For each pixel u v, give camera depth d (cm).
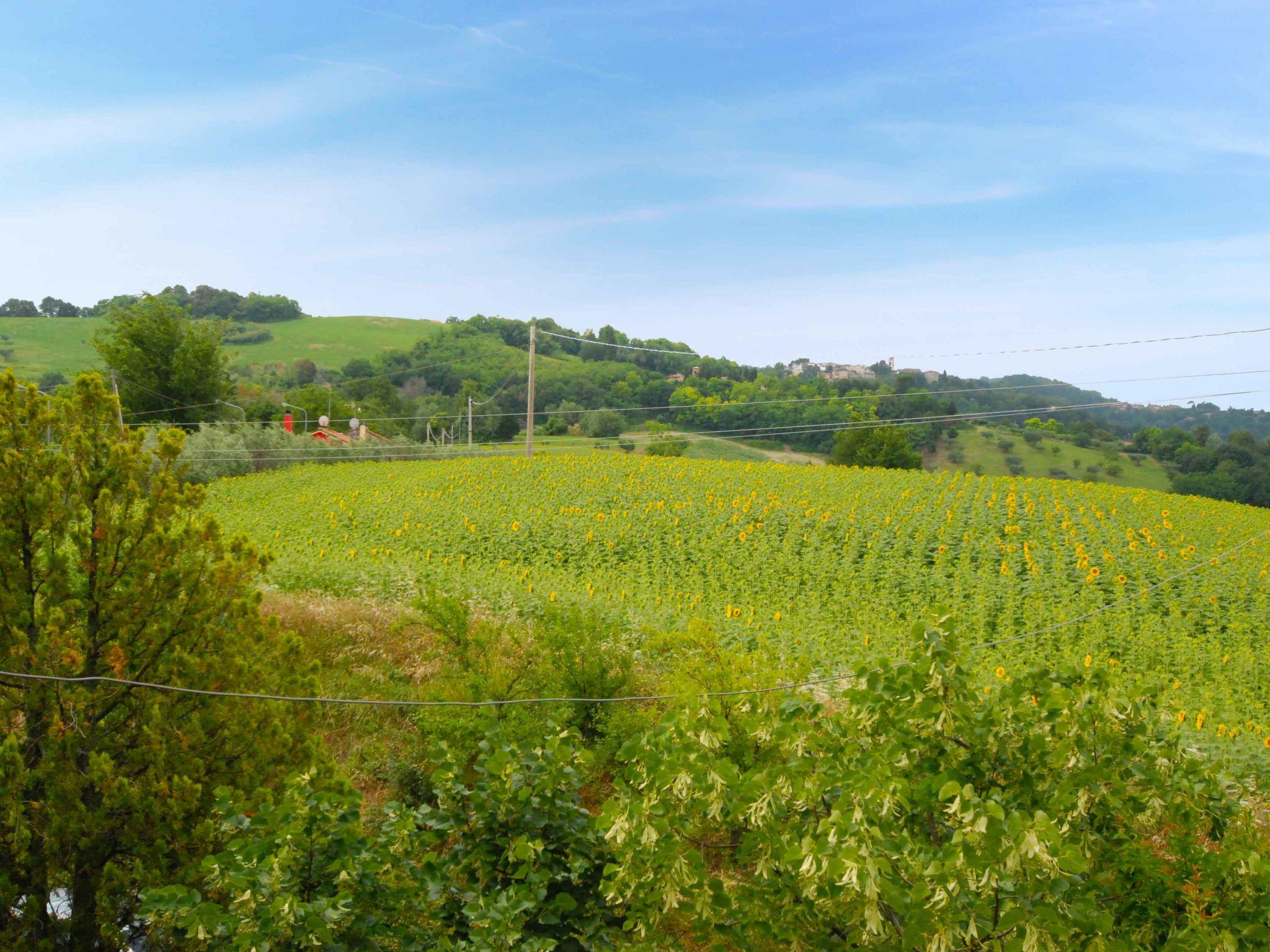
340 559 2131
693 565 2191
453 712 923
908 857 396
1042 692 515
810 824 469
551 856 540
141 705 629
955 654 496
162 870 575
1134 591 1945
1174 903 445
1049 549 2236
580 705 1004
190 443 4075
